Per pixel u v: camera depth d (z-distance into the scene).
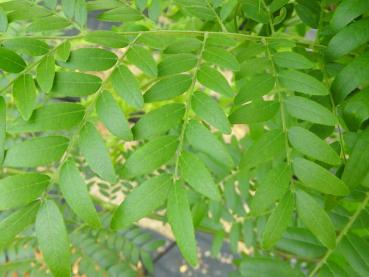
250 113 0.15
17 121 0.14
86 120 0.14
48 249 0.13
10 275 0.29
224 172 0.27
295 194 0.14
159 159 0.14
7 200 0.13
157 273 0.46
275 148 0.15
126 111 0.36
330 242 0.14
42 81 0.14
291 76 0.16
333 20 0.17
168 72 0.16
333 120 0.15
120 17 0.19
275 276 0.17
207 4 0.19
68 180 0.13
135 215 0.13
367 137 0.15
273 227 0.14
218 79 0.15
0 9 0.17
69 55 0.15
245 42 0.23
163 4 0.28
